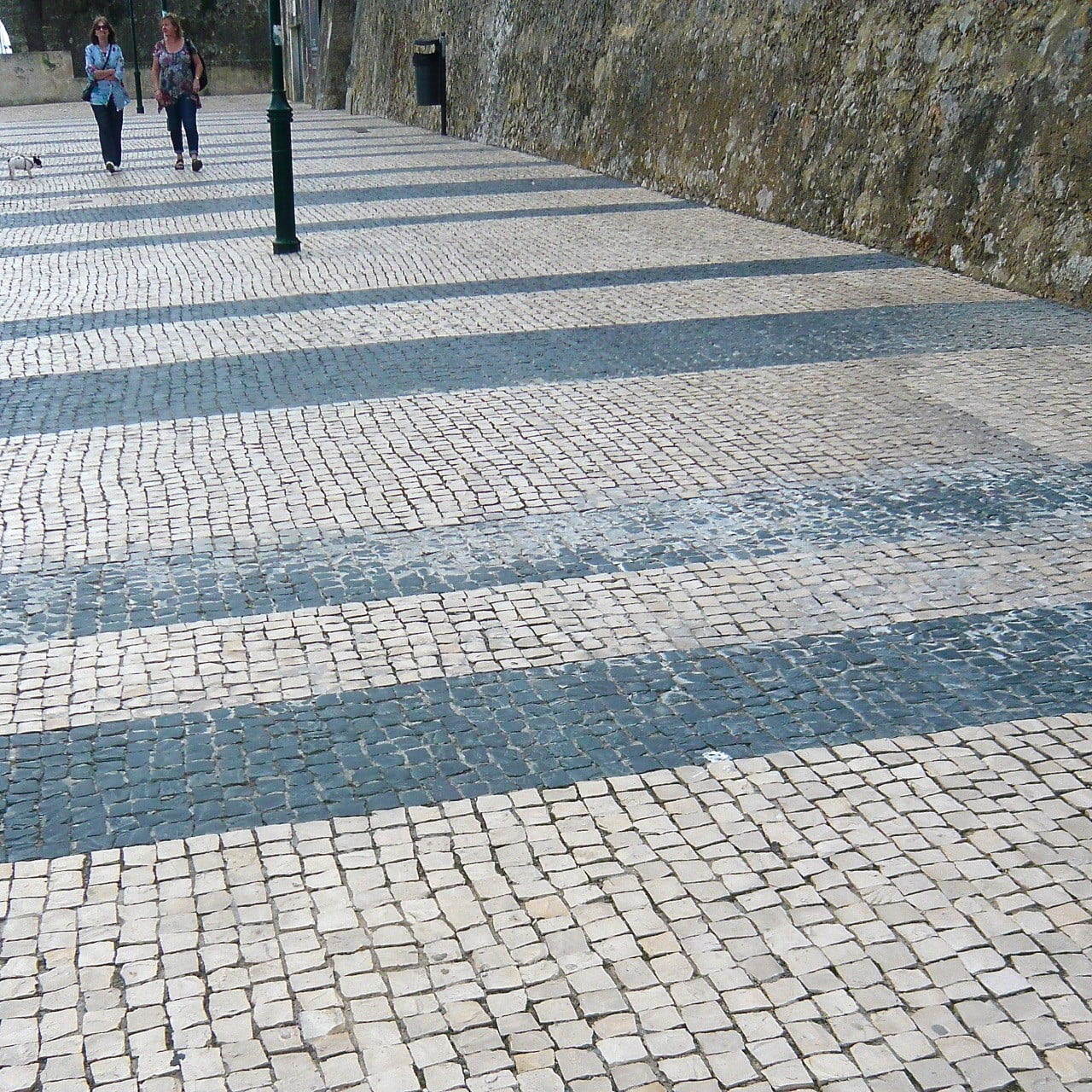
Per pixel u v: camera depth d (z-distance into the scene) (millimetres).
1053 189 9156
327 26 31047
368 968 2943
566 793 3600
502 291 9508
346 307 9086
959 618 4555
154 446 6301
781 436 6336
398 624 4559
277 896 3189
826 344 7949
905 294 9242
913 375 7285
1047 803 3533
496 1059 2691
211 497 5660
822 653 4324
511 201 13875
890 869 3268
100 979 2928
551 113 17828
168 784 3664
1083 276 8797
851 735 3865
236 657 4344
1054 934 3035
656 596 4730
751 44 13078
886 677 4184
